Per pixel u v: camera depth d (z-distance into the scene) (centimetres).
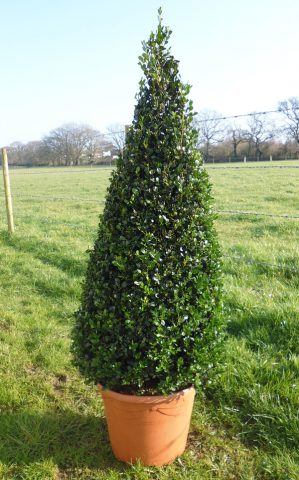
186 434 305
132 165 277
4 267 747
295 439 309
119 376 272
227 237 972
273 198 1608
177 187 273
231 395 362
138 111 282
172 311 270
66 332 503
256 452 307
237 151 3647
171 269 272
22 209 1633
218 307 292
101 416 354
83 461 304
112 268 279
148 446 288
